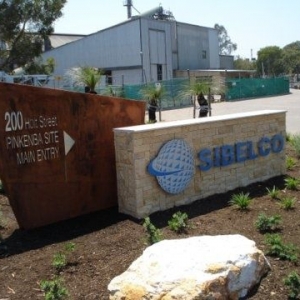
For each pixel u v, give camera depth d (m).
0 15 43.50
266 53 100.00
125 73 49.47
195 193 7.19
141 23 47.91
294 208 6.66
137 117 7.53
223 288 3.78
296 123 20.19
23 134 6.11
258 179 8.20
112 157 7.17
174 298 3.66
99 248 5.45
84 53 51.62
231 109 30.56
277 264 4.64
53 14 45.59
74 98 6.64
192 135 7.05
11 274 4.86
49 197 6.46
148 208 6.58
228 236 4.62
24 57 46.03
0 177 5.97
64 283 4.54
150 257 4.16
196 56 59.72
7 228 6.42
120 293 3.93
